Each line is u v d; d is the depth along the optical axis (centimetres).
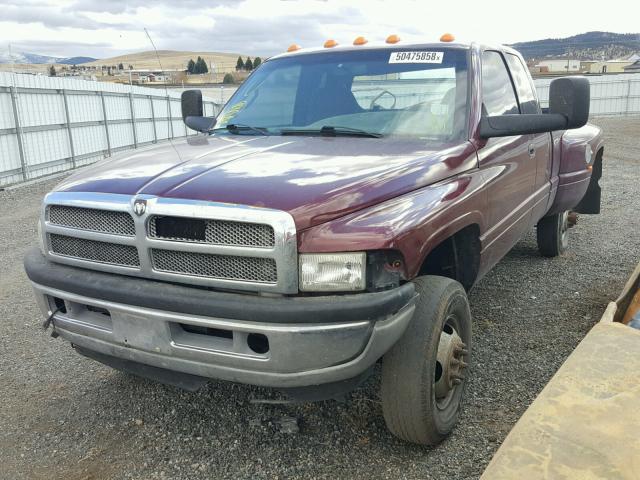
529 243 714
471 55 395
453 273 354
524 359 405
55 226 300
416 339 283
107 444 322
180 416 347
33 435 332
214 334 269
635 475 171
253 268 252
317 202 253
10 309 537
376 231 254
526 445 186
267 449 313
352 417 339
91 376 401
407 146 338
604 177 1240
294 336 245
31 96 1464
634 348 238
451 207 305
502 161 389
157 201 265
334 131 374
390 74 400
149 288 267
